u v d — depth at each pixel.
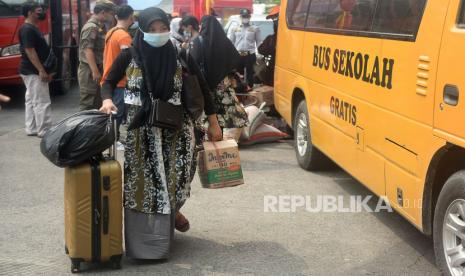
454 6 4.18
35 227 5.82
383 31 5.31
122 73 4.89
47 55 9.66
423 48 4.53
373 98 5.45
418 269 4.95
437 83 4.30
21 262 5.00
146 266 4.92
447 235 4.38
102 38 9.53
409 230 5.83
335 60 6.54
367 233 5.75
